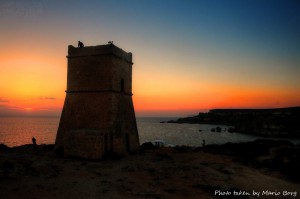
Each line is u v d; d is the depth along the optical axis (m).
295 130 105.88
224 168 21.95
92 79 25.80
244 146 33.12
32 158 21.53
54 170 17.75
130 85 29.55
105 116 24.62
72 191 13.86
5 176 15.01
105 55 25.47
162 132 117.31
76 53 26.67
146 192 14.61
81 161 21.48
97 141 21.92
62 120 26.33
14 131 111.56
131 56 29.91
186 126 179.12
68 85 26.83
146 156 25.91
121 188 15.01
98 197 13.32
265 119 125.62
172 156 26.20
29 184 14.32
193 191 15.38
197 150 31.52
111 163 21.39
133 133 28.38
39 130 120.00
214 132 122.50
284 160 25.16
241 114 190.00
